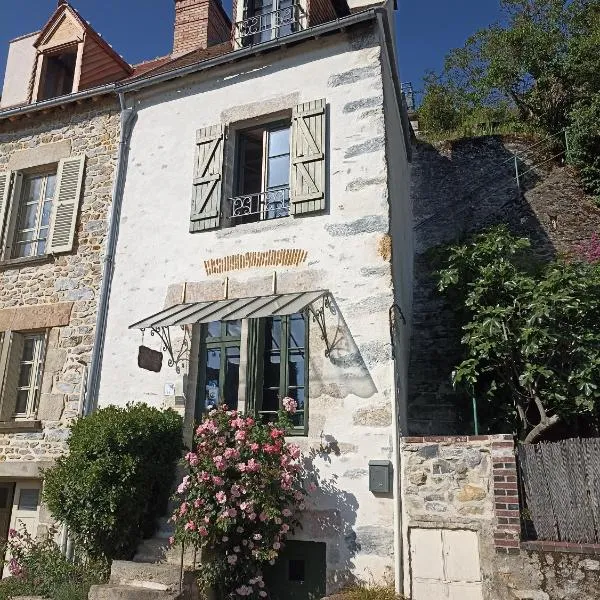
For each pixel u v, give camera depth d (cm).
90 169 870
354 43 732
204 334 726
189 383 696
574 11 1417
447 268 800
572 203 986
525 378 632
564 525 475
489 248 771
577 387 628
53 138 918
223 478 557
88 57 970
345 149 697
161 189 800
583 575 445
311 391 628
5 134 961
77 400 757
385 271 634
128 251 791
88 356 770
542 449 500
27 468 749
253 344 680
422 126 1452
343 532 568
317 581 568
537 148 1088
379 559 546
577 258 900
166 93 846
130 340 750
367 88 708
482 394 712
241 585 552
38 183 930
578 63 1232
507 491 488
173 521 594
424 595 508
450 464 527
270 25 858
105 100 891
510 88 1434
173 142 816
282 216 734
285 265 685
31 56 1140
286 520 575
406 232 902
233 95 791
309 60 753
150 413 653
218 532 549
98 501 586
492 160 1082
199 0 1121
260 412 659
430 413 741
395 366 602
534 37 1379
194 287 728
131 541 615
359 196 673
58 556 664
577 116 1050
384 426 582
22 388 817
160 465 632
